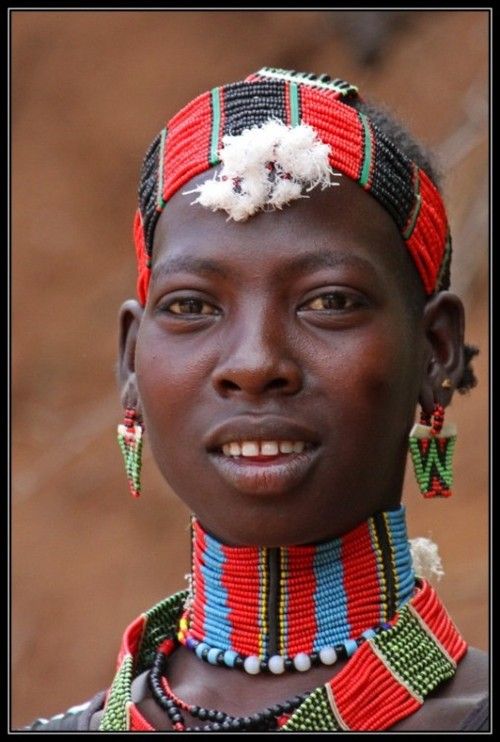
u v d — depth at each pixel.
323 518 5.60
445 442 6.18
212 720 5.78
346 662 5.75
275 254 5.55
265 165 5.59
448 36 18.83
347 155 5.79
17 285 19.67
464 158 16.17
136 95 19.98
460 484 16.97
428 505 16.98
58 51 20.27
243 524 5.57
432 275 6.08
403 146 6.31
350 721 5.56
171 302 5.73
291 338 5.54
